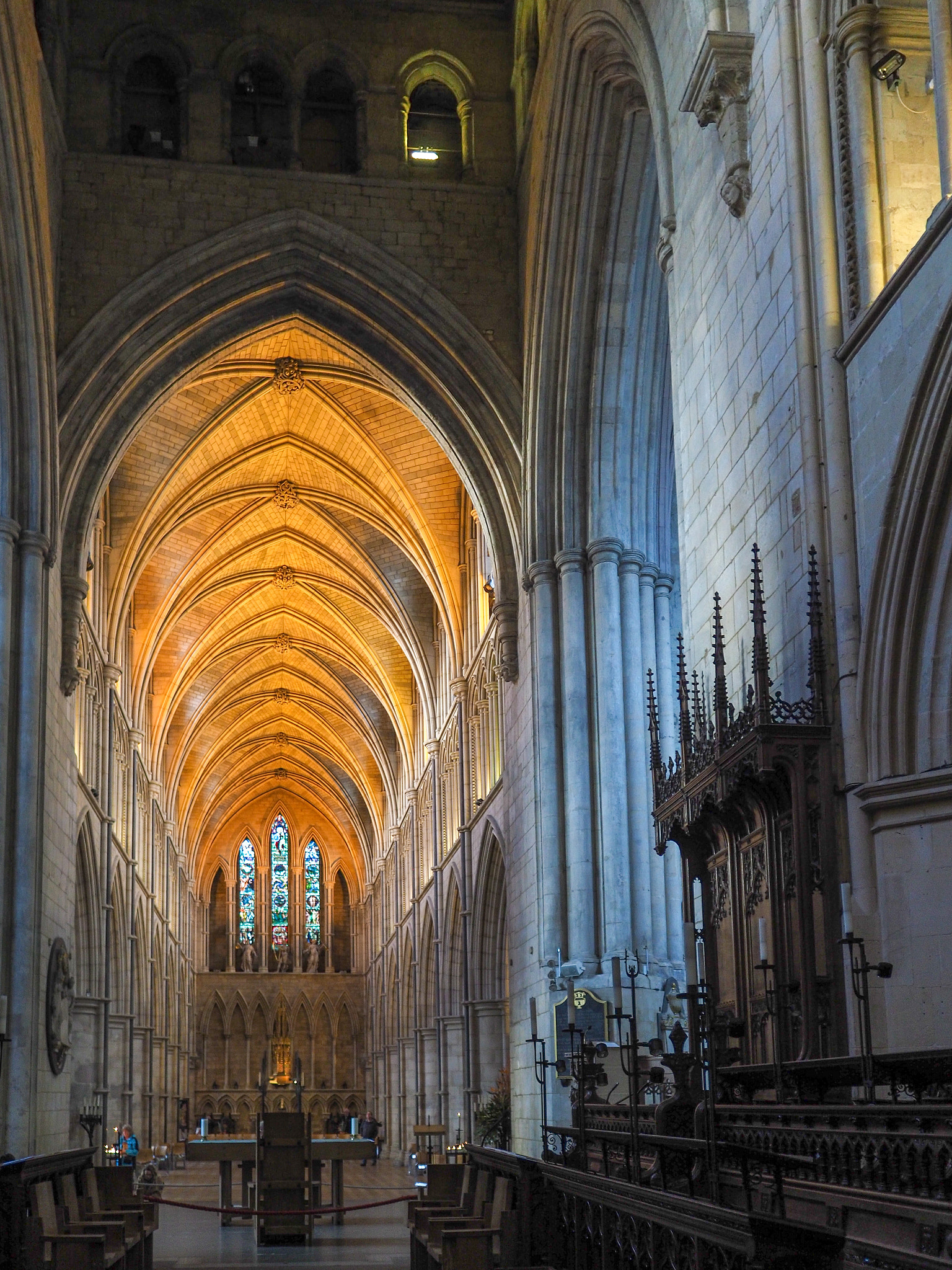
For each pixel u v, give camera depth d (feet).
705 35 44.75
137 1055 136.46
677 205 52.37
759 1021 39.06
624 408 76.89
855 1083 32.04
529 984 79.97
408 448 110.32
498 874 106.73
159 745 148.46
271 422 111.14
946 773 32.96
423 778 145.79
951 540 33.37
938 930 32.76
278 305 87.10
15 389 72.43
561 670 77.87
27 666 72.18
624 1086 67.92
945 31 33.55
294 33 88.02
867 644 35.27
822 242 38.96
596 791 75.10
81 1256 35.83
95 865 102.63
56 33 80.89
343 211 85.05
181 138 84.79
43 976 72.79
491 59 89.51
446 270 85.20
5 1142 66.49
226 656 161.27
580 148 72.08
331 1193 95.76
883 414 35.32
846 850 35.40
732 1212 22.75
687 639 49.75
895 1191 25.40
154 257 81.76
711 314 48.01
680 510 51.19
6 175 66.85
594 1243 36.04
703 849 44.57
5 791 70.23
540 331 78.64
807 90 40.32
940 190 35.94
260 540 130.72
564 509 78.07
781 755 36.11
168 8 86.69
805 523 38.27
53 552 76.02
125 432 83.87
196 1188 107.96
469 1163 50.49
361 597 137.28
